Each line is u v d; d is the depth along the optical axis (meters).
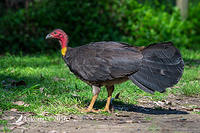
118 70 8.99
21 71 15.13
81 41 22.72
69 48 10.17
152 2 27.17
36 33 22.19
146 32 23.69
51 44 21.98
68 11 22.78
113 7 23.94
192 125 8.23
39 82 13.05
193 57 20.69
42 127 8.17
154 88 8.57
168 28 24.61
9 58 17.94
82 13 23.09
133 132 7.60
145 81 8.70
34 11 22.50
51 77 14.12
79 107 10.19
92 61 9.37
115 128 7.97
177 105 10.79
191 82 13.80
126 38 23.55
